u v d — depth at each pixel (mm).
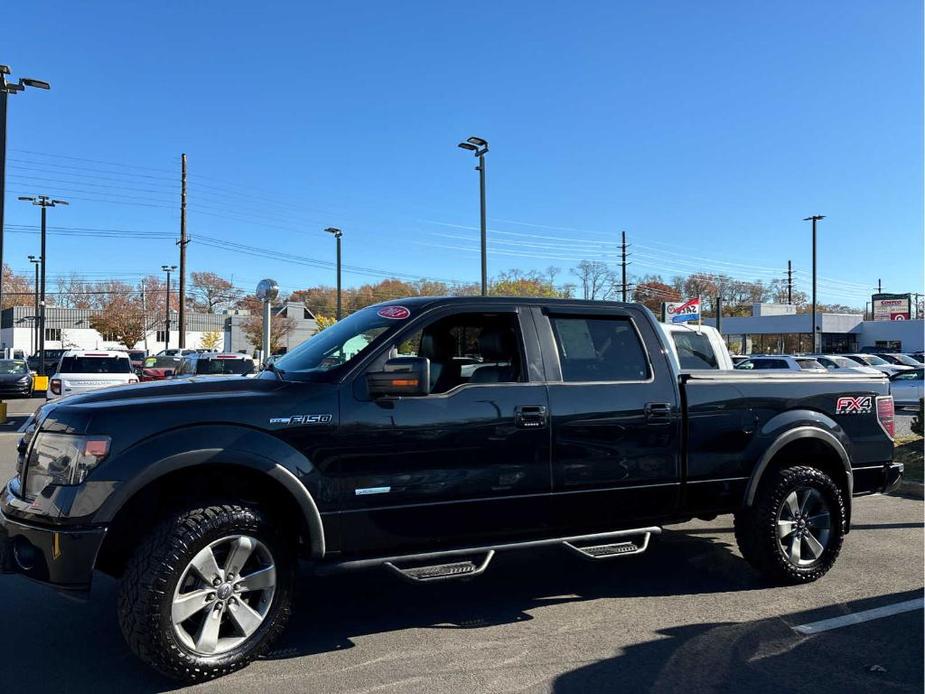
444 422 4328
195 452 3730
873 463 5828
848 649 4262
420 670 3955
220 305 101750
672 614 4844
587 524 4789
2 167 18141
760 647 4285
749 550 5395
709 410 5156
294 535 4270
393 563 4199
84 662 4035
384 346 4375
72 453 3656
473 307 4730
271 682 3789
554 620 4738
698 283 86000
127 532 4023
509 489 4492
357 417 4125
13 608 4895
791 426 5406
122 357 17781
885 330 54969
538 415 4578
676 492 5047
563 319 4941
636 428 4891
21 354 50688
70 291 88250
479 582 5582
